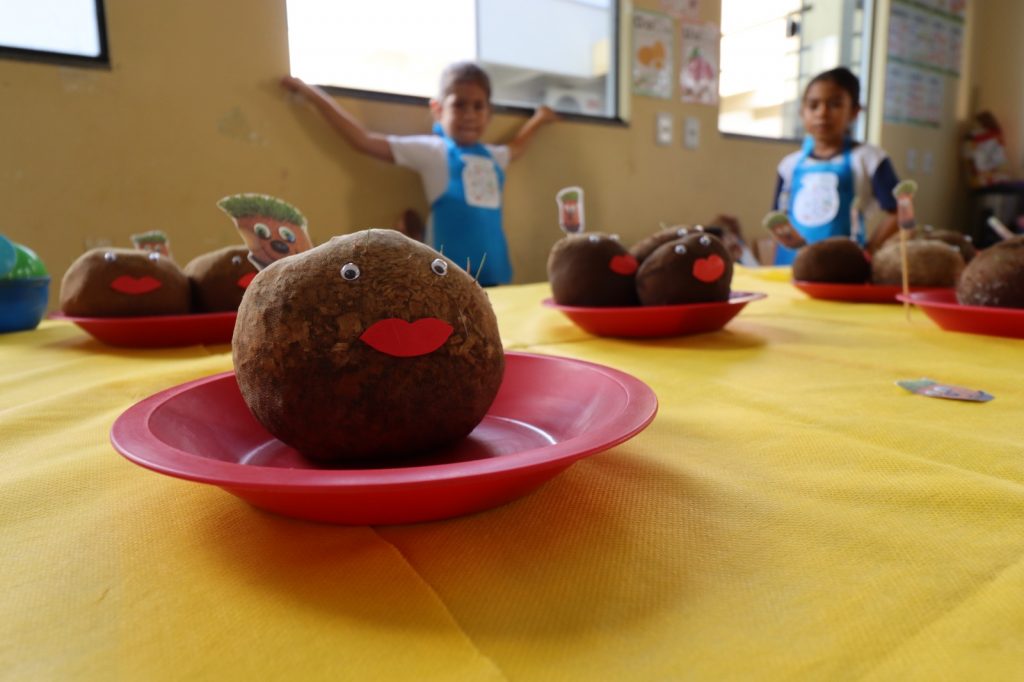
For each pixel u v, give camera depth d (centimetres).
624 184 188
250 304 32
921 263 91
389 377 30
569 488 31
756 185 217
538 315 90
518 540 26
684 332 73
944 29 257
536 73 179
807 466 33
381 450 31
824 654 19
